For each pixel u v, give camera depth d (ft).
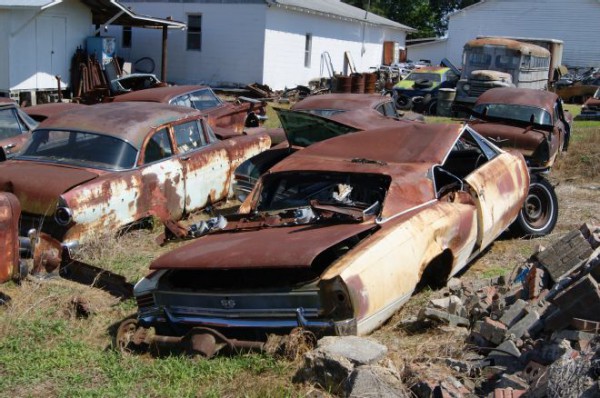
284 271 16.03
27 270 19.89
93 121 25.38
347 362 13.10
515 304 15.15
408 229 16.76
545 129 37.29
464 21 138.00
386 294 15.16
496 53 82.07
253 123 46.42
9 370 14.98
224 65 85.46
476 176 20.83
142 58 88.33
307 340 14.64
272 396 13.25
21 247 20.88
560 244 17.28
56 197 21.62
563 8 128.77
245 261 14.66
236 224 18.17
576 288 13.84
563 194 35.58
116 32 88.74
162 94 39.55
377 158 20.11
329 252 16.55
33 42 62.13
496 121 38.65
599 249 16.87
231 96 80.18
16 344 16.22
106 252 22.33
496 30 135.44
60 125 25.35
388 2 194.90
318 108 35.24
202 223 18.11
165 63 77.00
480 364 13.79
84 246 22.22
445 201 19.24
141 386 14.26
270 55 85.15
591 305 13.70
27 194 21.94
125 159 24.27
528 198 25.59
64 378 14.69
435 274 18.79
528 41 102.06
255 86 79.82
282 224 17.39
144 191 24.58
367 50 117.70
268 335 15.24
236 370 14.53
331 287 14.39
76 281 20.93
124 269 21.48
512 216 23.02
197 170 27.53
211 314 15.65
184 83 87.40
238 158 30.35
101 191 22.72
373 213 17.21
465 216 19.11
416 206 18.12
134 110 26.84
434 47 142.92
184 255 16.02
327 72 102.37
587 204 33.06
